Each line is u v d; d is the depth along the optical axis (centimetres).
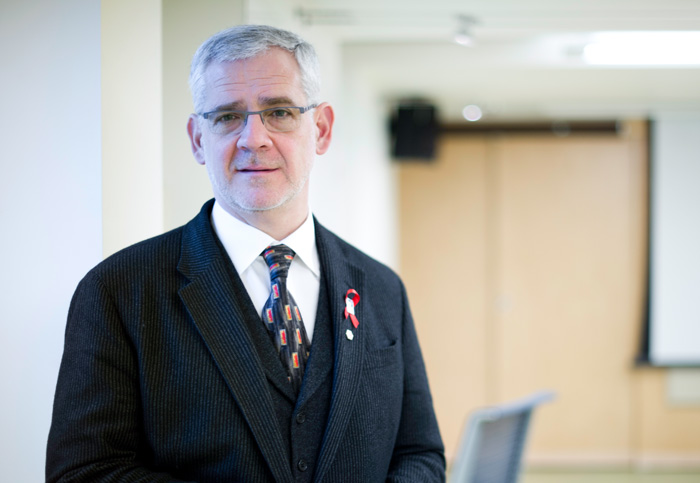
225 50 135
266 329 137
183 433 129
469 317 629
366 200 470
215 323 132
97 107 168
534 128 621
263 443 129
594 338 615
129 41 179
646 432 606
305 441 134
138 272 135
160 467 130
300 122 138
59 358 169
